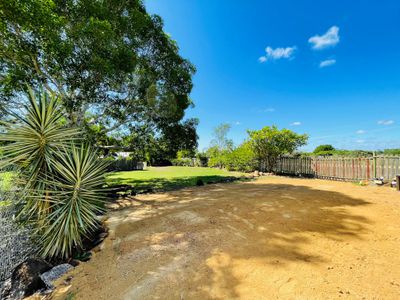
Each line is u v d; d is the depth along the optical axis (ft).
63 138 9.82
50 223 9.34
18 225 8.96
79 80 17.51
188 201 18.47
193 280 6.79
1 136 8.25
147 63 25.40
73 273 7.96
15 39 14.94
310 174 36.88
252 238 9.84
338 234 9.85
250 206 15.17
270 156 44.83
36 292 6.97
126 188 26.73
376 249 8.29
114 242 10.53
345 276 6.54
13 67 16.96
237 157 51.98
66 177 9.48
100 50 17.38
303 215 12.76
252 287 6.20
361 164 27.89
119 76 19.80
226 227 11.41
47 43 15.07
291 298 5.61
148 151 33.14
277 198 17.51
